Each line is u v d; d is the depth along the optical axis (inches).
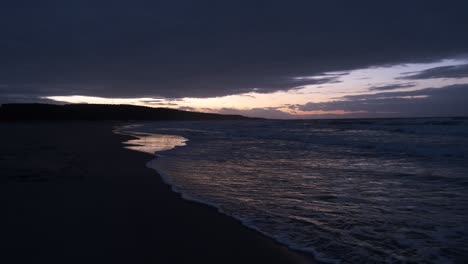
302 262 131.7
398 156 436.1
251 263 130.3
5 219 175.5
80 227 166.1
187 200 225.0
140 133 1164.5
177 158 449.7
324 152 502.0
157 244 147.1
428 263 129.8
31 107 2952.8
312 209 204.7
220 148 589.3
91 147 591.2
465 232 162.2
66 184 265.9
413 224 175.3
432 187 258.7
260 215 192.5
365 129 938.7
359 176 308.5
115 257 132.1
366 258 135.0
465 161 382.3
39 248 138.5
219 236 158.6
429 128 812.0
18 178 283.3
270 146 616.7
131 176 311.6
